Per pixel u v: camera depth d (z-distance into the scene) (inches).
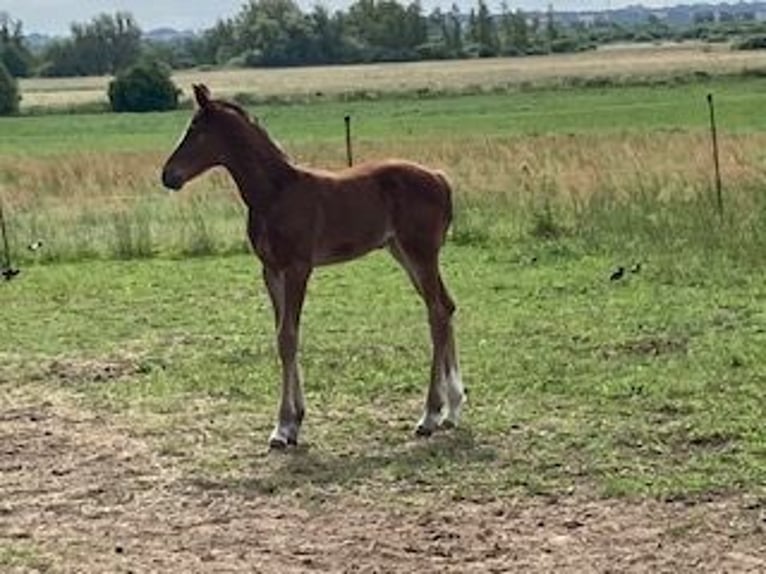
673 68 3634.4
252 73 4471.0
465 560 286.4
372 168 404.2
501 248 751.7
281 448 380.5
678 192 824.3
